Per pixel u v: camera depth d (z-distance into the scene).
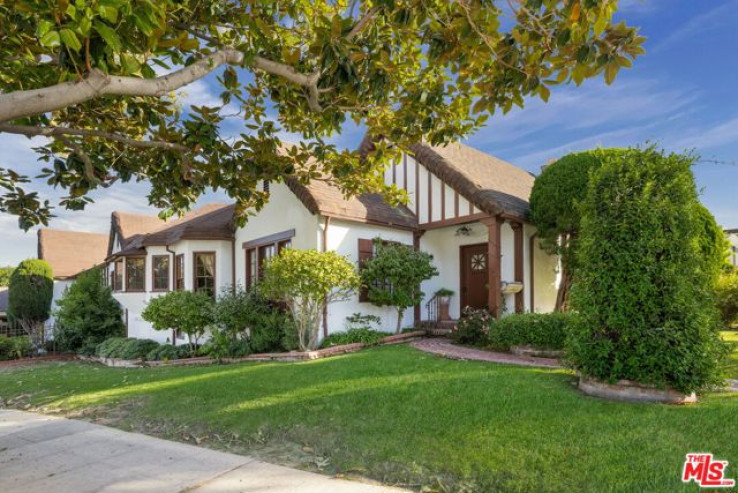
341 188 7.04
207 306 12.01
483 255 12.88
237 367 8.77
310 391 5.99
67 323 15.99
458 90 5.09
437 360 7.93
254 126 5.66
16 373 11.25
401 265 11.20
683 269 5.11
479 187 11.27
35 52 3.82
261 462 3.98
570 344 5.67
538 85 4.18
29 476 3.90
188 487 3.54
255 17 4.39
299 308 10.02
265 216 12.84
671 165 5.34
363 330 10.86
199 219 15.73
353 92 4.25
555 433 4.04
